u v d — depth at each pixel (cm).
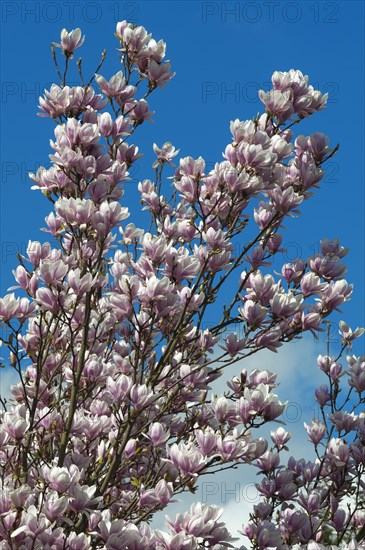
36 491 467
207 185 576
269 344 532
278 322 532
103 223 509
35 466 509
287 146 559
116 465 515
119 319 571
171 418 598
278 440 662
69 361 576
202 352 554
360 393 659
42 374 592
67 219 512
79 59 579
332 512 657
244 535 561
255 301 550
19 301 501
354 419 663
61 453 510
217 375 577
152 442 511
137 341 597
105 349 641
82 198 531
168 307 526
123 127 571
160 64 603
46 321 525
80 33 584
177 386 573
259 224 578
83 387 585
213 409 516
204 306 559
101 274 565
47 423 553
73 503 428
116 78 582
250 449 489
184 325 544
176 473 511
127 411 530
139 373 587
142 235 604
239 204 572
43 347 521
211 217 586
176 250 536
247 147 538
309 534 615
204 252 560
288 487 638
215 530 441
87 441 561
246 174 533
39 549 414
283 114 584
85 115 566
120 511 520
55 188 546
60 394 576
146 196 656
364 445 646
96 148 541
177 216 659
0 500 416
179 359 582
